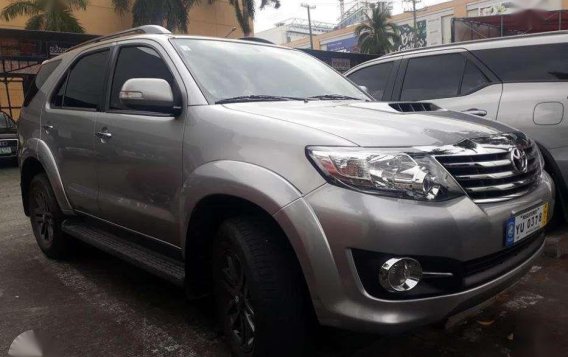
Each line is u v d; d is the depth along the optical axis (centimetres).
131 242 362
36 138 445
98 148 360
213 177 259
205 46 344
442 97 539
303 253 223
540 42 488
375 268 212
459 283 222
